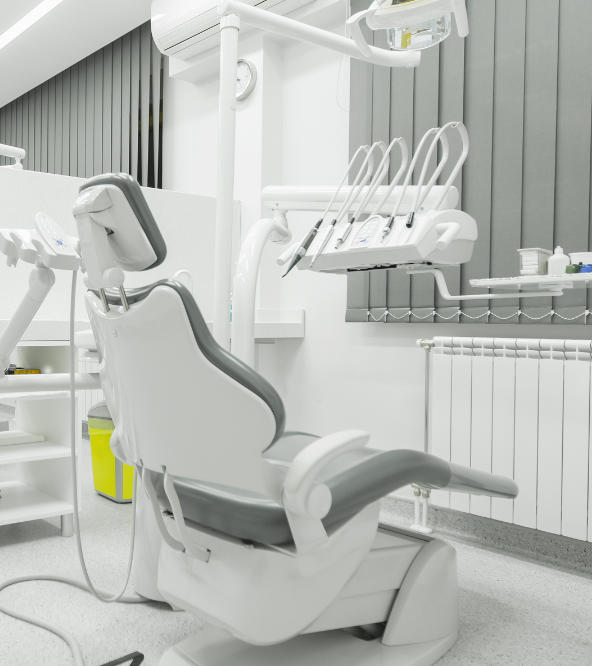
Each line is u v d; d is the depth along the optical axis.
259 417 1.05
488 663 1.52
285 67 3.42
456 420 2.39
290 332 3.19
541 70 2.29
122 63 4.64
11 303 2.60
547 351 2.15
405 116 2.74
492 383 2.29
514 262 2.36
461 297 1.68
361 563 1.39
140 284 3.04
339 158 3.16
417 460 1.35
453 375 2.40
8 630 1.66
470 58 2.51
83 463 3.67
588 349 2.05
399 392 2.86
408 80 2.73
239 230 3.46
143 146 4.38
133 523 1.59
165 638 1.63
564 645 1.63
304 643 1.49
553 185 2.25
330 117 3.20
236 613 1.24
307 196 1.78
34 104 5.75
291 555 1.21
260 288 3.35
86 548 2.28
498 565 2.22
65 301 2.74
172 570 1.43
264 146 3.37
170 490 1.23
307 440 1.74
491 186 2.43
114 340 1.13
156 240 1.08
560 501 2.11
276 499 1.13
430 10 1.36
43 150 5.62
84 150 5.05
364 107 2.93
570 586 2.04
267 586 1.23
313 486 1.11
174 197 3.15
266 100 3.37
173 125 4.19
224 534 1.30
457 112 2.54
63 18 4.35
